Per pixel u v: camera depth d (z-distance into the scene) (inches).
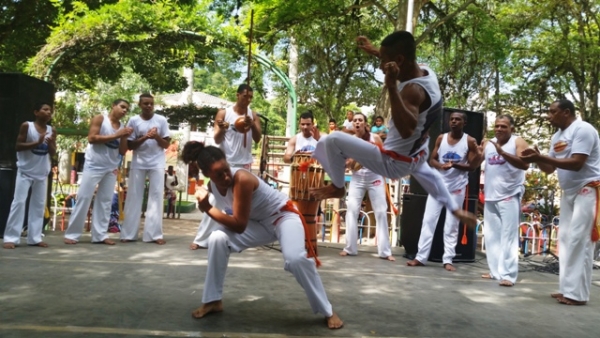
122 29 456.4
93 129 255.6
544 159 187.6
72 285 179.5
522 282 225.3
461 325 156.1
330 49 759.7
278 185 371.9
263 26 589.6
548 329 157.2
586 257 190.4
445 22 620.1
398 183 324.5
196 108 634.2
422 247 251.1
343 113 880.9
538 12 703.1
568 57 710.5
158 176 272.2
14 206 245.8
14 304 155.9
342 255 269.1
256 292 180.4
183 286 183.5
